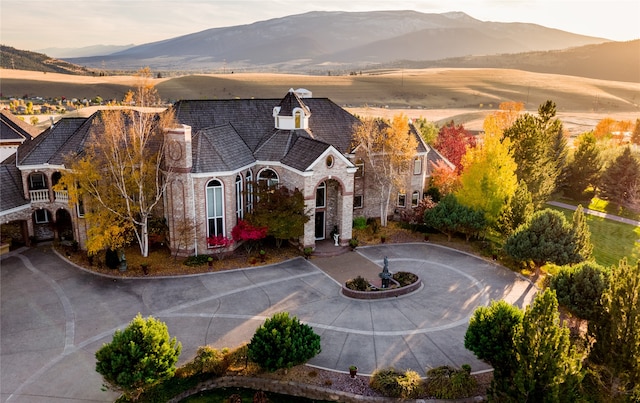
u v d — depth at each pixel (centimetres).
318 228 4550
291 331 2369
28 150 4253
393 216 5166
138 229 4172
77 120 4450
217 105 4719
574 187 6944
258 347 2323
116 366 2033
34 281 3550
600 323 2105
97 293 3381
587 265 2859
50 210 4228
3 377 2434
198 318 3058
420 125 8856
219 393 2381
